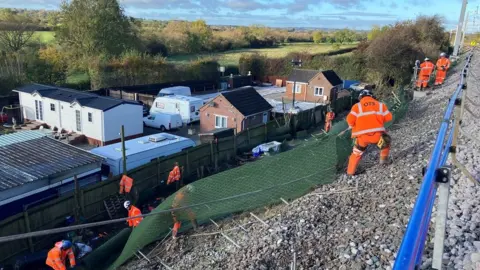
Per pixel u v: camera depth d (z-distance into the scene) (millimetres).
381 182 8922
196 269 8875
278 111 32500
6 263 11961
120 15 52750
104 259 11750
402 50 39594
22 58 38625
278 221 8891
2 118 30750
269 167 10820
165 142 21547
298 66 48688
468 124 12102
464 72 10195
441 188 2869
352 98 38719
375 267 5906
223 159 21766
